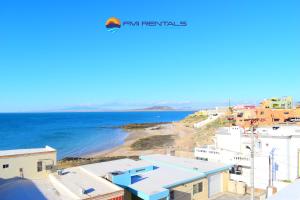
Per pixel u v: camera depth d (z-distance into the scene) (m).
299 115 81.56
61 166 52.28
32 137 116.38
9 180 22.47
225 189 30.27
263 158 31.83
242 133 37.56
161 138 101.94
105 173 25.73
